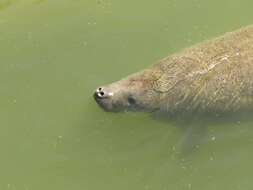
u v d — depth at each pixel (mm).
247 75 7160
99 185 7145
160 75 7230
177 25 7789
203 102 7207
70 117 7359
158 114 7277
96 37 7727
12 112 7395
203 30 7746
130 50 7648
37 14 7895
